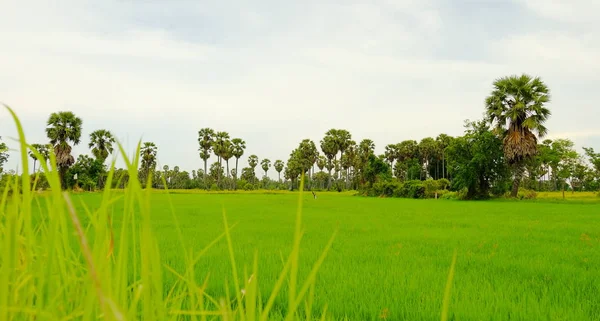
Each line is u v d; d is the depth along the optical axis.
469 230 13.72
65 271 0.79
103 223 0.63
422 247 9.47
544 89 42.84
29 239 0.71
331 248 9.18
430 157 119.75
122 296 0.73
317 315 4.30
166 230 12.82
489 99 44.16
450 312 4.34
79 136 53.03
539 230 13.72
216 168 130.88
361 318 4.30
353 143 116.81
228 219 18.06
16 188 0.70
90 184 62.53
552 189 94.69
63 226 0.81
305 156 124.88
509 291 5.26
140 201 0.56
